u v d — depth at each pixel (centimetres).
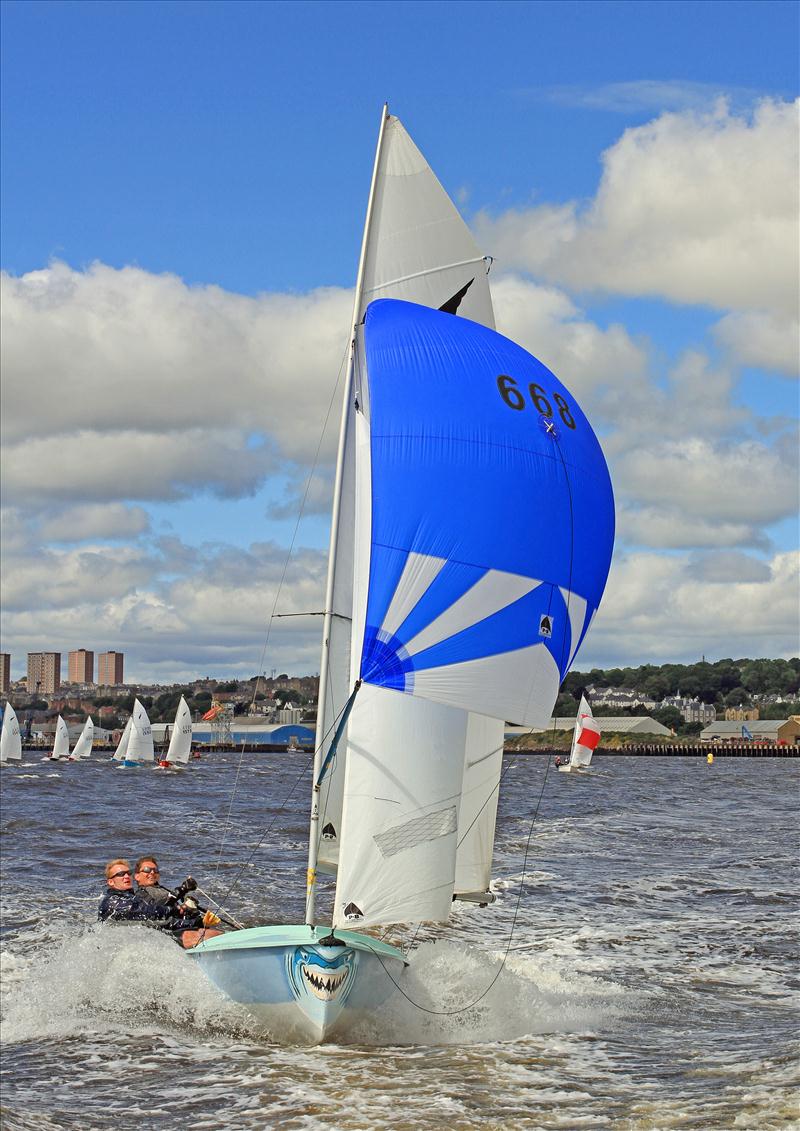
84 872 2588
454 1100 981
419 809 1227
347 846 1212
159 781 8325
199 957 1248
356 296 1348
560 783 8256
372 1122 929
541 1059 1122
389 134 1402
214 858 2856
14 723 11362
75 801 5631
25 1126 927
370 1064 1103
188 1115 959
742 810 4988
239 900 2156
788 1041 1189
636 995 1451
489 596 1227
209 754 17450
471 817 1372
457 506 1224
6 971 1574
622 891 2353
